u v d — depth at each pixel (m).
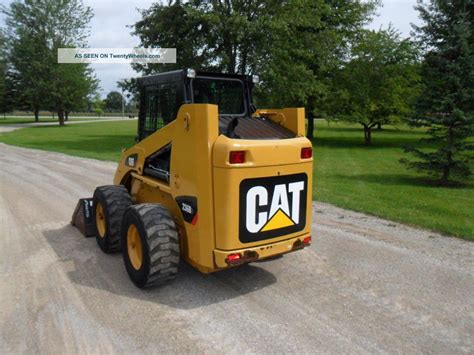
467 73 9.79
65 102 40.53
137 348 3.18
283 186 3.90
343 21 23.50
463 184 10.56
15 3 39.09
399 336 3.42
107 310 3.77
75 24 40.88
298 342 3.30
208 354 3.12
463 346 3.29
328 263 5.01
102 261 4.98
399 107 21.30
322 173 12.35
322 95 22.06
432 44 10.80
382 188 9.90
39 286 4.27
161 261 3.91
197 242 3.80
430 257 5.21
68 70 40.06
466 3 12.28
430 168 10.68
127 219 4.23
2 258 5.06
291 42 18.34
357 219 7.00
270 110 4.54
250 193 3.66
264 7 16.89
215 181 3.57
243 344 3.26
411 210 7.57
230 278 4.54
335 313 3.79
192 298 4.04
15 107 46.38
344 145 22.25
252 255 3.74
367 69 21.19
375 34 21.78
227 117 4.26
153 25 18.69
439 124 10.30
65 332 3.40
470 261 5.08
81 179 10.67
